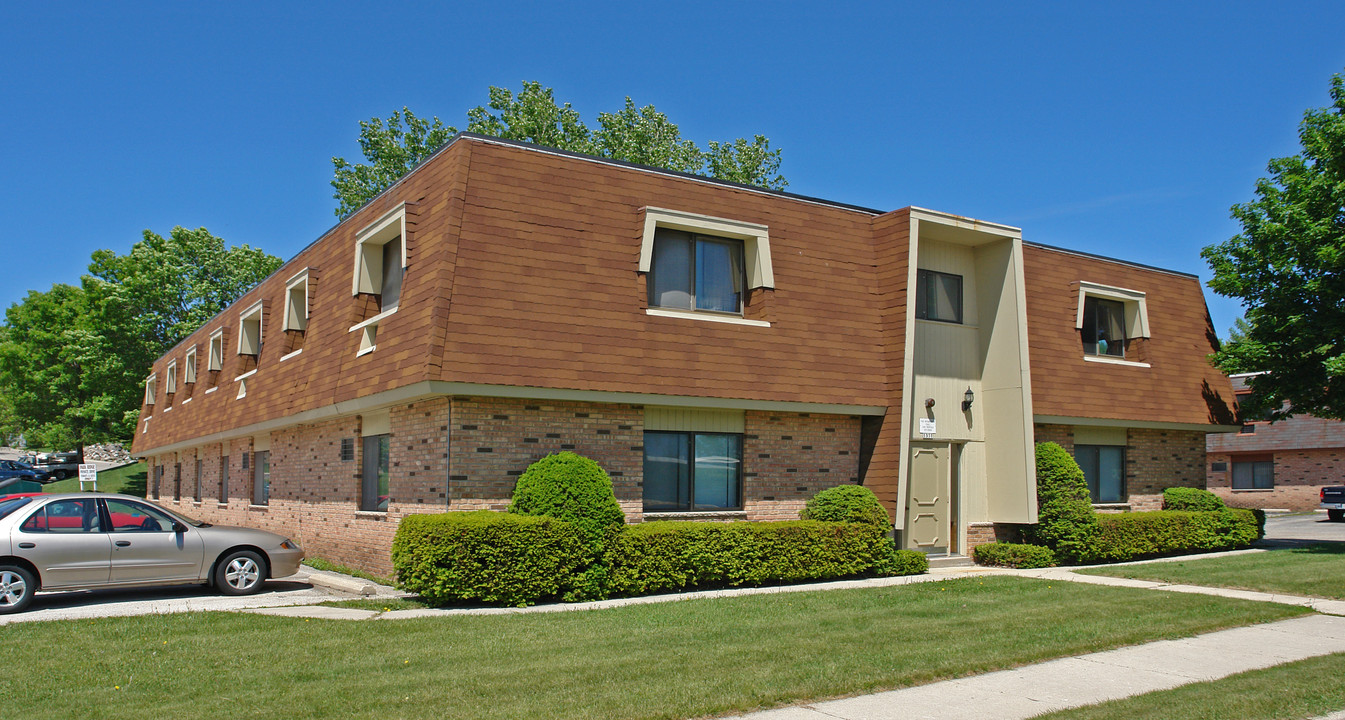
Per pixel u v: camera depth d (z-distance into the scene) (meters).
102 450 71.81
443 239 13.67
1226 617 11.66
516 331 13.61
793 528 14.77
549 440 13.99
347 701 7.37
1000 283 18.58
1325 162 19.27
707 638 9.95
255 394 21.73
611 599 12.91
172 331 47.00
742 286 16.39
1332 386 19.80
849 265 17.30
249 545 13.80
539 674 8.26
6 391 59.41
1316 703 7.72
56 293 57.84
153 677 8.17
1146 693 8.05
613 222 15.17
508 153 14.71
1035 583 14.71
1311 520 33.53
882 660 8.95
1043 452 18.48
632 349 14.46
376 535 15.82
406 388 13.38
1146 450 21.58
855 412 16.47
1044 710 7.48
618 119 40.16
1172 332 22.34
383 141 39.84
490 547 12.15
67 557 12.26
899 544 16.58
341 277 18.17
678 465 15.28
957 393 18.45
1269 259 19.59
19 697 7.53
